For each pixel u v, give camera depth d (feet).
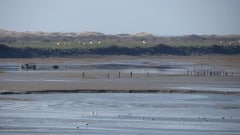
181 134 647.97
